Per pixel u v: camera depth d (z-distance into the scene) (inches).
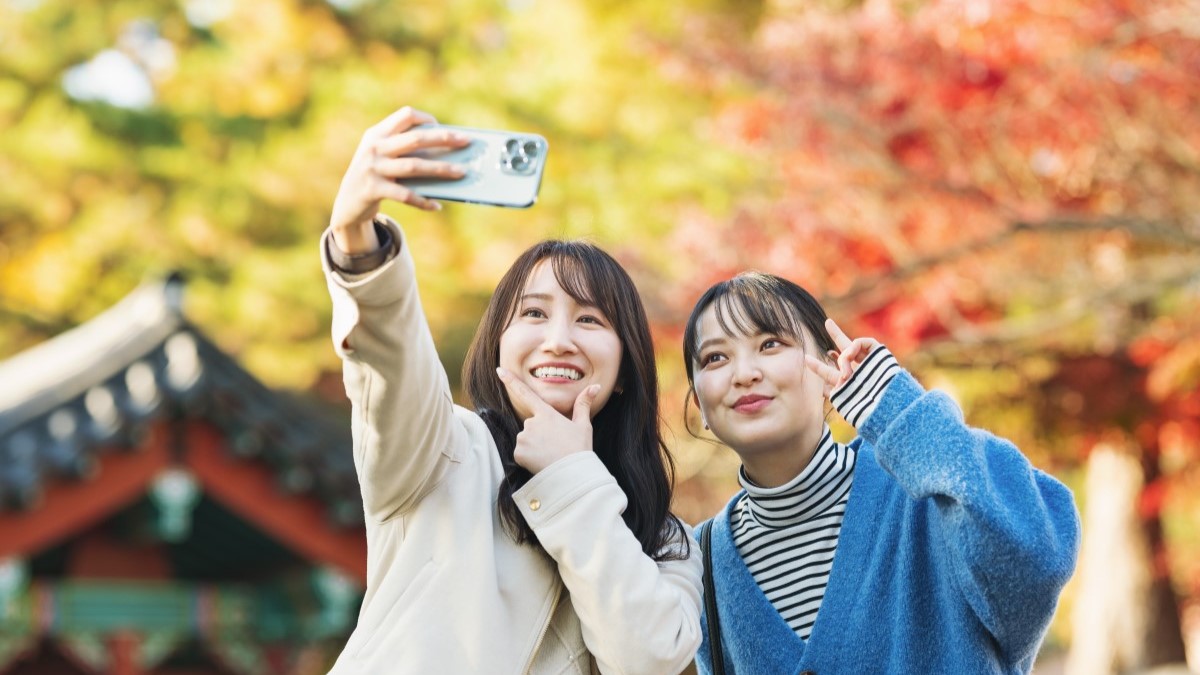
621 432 94.7
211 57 569.6
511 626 84.4
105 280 555.2
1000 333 286.4
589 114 488.7
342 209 74.2
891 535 93.4
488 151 73.0
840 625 93.0
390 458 82.6
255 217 551.2
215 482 232.2
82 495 222.8
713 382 95.8
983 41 265.4
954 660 88.8
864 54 287.9
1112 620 407.8
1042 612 86.4
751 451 95.8
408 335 79.0
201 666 258.4
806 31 306.7
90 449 220.1
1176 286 271.0
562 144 493.0
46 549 232.8
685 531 96.8
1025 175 286.7
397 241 76.9
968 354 300.5
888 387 88.7
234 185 541.3
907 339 286.8
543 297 92.0
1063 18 259.1
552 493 85.3
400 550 85.7
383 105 524.4
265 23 565.0
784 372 94.0
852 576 93.7
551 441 87.3
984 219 285.4
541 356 90.9
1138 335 300.5
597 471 86.4
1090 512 419.8
